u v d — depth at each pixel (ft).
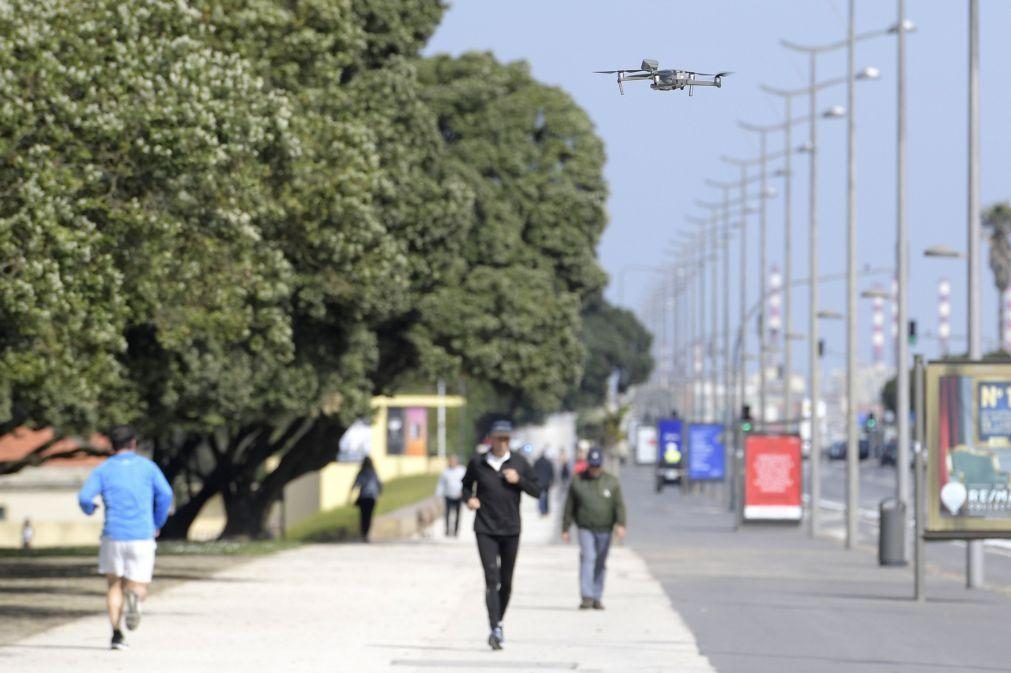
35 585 231.30
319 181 266.98
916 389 238.27
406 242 358.23
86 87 185.88
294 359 339.77
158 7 194.80
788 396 622.54
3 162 182.29
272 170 225.56
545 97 436.76
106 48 189.37
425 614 197.36
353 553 339.57
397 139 352.90
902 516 330.34
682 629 185.26
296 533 480.23
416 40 375.45
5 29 182.19
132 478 150.00
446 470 450.30
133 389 277.03
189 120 188.34
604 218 441.27
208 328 236.63
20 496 599.16
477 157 422.82
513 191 427.74
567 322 422.00
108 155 189.26
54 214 182.70
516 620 193.77
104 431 288.92
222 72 196.75
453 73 427.74
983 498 228.02
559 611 207.72
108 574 150.00
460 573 273.95
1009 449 227.61
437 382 410.93
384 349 391.86
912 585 276.00
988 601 240.12
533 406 446.19
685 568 313.32
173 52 192.34
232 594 221.25
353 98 349.00
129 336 273.95
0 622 175.83
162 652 151.02
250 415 348.38
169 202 200.64
